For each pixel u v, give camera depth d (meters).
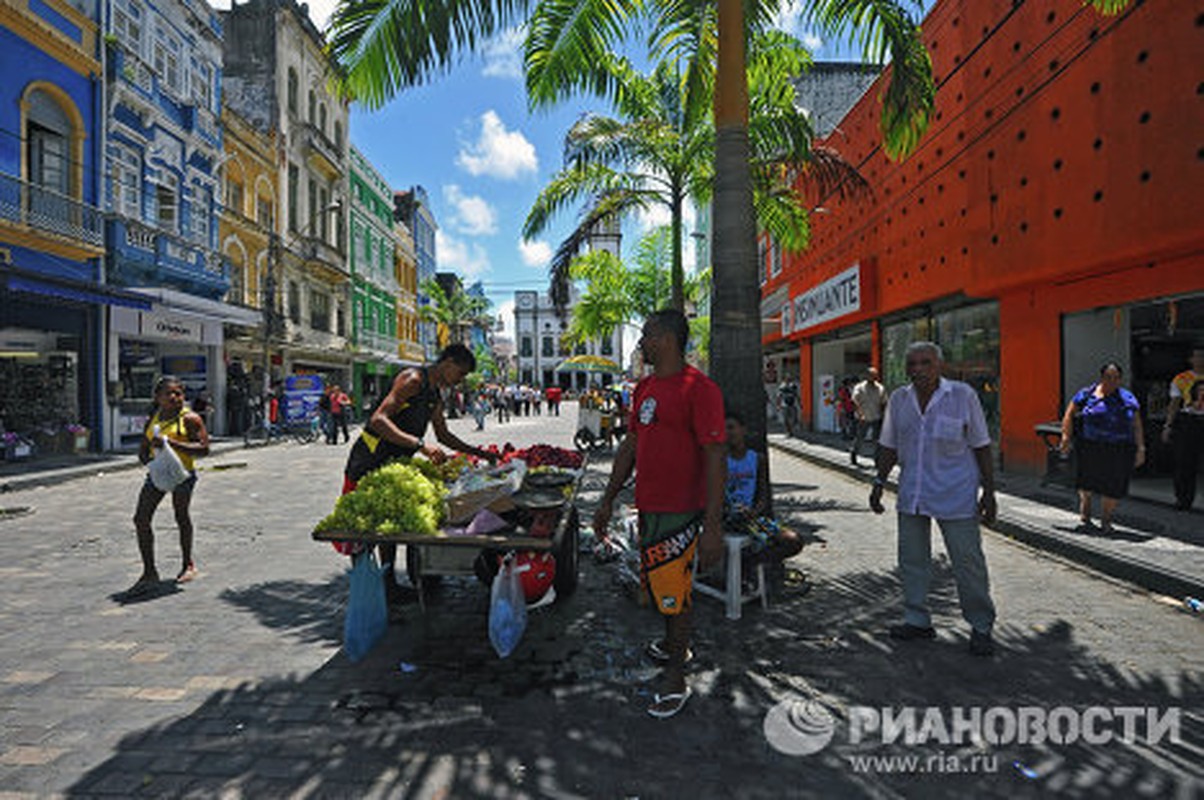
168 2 17.94
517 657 3.53
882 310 12.83
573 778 2.42
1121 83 6.81
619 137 10.38
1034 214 8.16
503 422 31.73
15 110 13.12
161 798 2.29
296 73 26.56
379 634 3.53
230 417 20.75
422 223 48.12
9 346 13.52
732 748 2.63
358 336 33.47
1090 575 5.06
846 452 13.51
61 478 11.01
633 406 3.17
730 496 4.69
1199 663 3.42
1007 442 9.41
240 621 4.07
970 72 9.52
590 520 6.83
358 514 3.29
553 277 11.73
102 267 15.10
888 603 4.38
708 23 7.18
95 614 4.19
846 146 14.70
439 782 2.39
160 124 17.39
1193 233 6.07
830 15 6.25
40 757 2.55
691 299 20.23
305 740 2.68
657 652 3.48
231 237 21.38
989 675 3.29
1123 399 5.96
